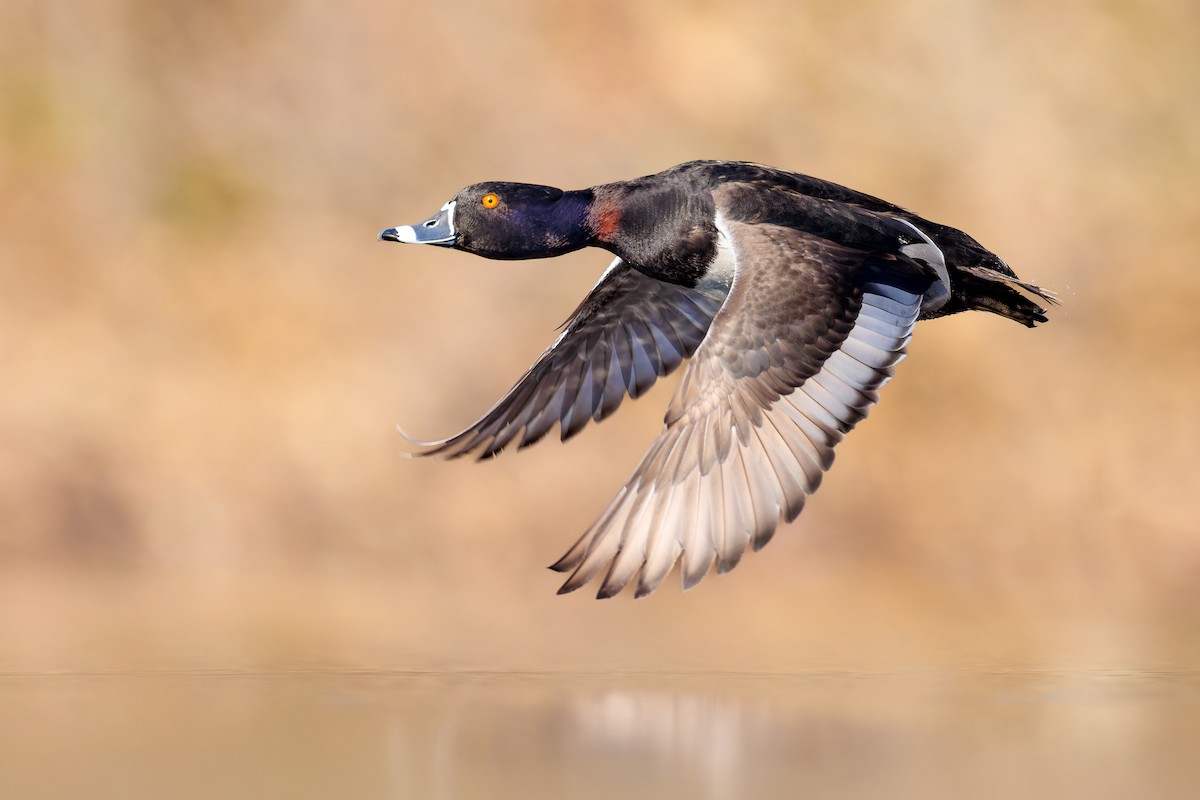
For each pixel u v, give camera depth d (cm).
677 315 895
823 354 746
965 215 1653
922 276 781
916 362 1485
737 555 710
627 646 1036
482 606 1196
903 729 812
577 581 702
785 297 753
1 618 1101
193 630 1068
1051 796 704
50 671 938
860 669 960
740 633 1092
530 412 898
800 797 699
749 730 814
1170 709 862
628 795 701
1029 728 820
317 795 706
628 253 854
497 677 935
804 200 827
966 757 764
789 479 723
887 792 705
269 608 1162
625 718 838
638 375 902
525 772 741
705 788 712
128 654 987
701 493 717
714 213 831
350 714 845
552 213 854
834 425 736
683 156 1681
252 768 743
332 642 1034
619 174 1677
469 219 861
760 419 730
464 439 885
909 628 1114
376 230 1622
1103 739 797
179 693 890
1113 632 1101
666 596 1258
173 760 754
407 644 1032
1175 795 708
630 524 712
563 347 895
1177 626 1130
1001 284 856
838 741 790
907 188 1670
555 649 1023
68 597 1188
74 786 714
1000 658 1002
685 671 954
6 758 757
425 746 780
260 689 898
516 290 1516
